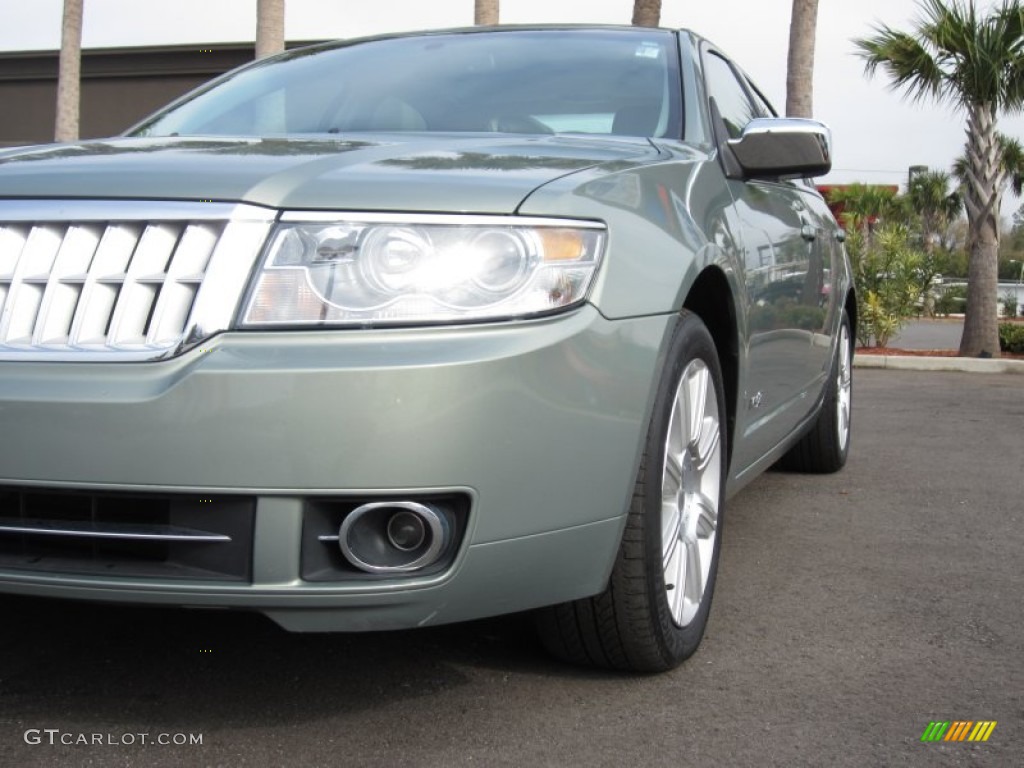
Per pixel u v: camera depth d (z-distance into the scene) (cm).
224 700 234
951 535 393
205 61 2069
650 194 245
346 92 336
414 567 201
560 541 212
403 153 239
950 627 291
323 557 199
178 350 197
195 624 278
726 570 344
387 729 221
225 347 197
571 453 209
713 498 276
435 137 276
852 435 640
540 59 343
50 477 196
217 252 202
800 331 371
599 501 217
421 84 335
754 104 423
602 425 213
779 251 332
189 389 192
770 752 214
